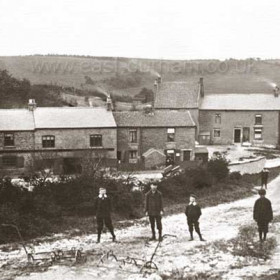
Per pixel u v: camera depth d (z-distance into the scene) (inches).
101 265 565.6
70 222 933.8
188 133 2156.7
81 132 1929.1
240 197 1369.3
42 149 1879.9
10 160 1847.9
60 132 1903.3
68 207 1013.8
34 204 930.7
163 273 530.6
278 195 1381.6
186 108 2906.0
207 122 2950.3
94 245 702.5
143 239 748.6
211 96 3043.8
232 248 653.3
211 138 2957.7
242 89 5556.1
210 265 562.3
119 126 2041.1
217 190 1444.4
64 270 544.1
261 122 2920.8
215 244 679.7
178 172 1507.1
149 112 2171.5
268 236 722.8
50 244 738.2
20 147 1863.9
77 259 586.6
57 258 597.6
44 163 1743.4
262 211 668.1
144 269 543.8
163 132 2128.4
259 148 2778.1
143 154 2059.5
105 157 1811.0
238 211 1072.2
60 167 1822.1
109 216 722.8
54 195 1018.1
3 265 573.6
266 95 3004.4
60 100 3371.1
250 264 563.8
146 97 4023.1
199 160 2094.0
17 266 569.9
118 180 1197.1
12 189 940.6
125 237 773.9
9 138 1854.1
